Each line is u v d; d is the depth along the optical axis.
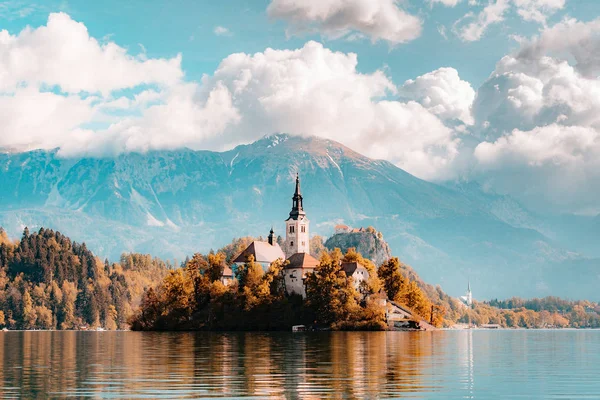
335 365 101.25
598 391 78.06
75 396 72.19
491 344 181.50
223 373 90.38
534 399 72.44
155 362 106.69
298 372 91.62
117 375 88.81
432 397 72.62
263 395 72.69
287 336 199.75
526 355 133.38
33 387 78.44
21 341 190.12
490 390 78.06
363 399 70.62
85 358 116.06
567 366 107.00
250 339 180.75
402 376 88.38
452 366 102.81
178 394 73.31
